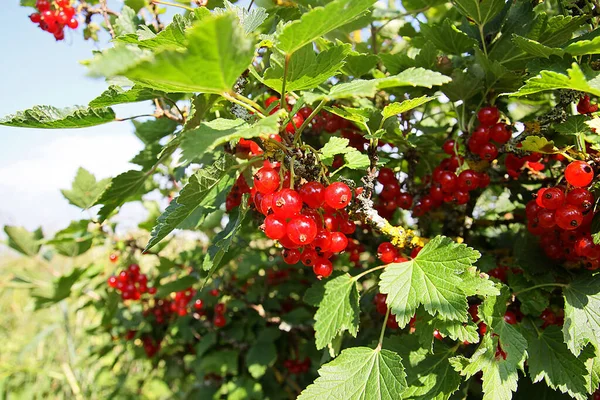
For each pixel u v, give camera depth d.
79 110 0.19
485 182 0.22
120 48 0.10
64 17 0.26
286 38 0.13
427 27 0.22
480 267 0.20
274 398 0.39
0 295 0.88
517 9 0.21
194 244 0.46
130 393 0.57
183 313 0.38
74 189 0.31
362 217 0.18
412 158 0.24
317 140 0.26
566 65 0.17
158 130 0.30
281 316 0.35
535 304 0.19
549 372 0.17
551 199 0.17
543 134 0.19
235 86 0.18
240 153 0.22
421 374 0.18
